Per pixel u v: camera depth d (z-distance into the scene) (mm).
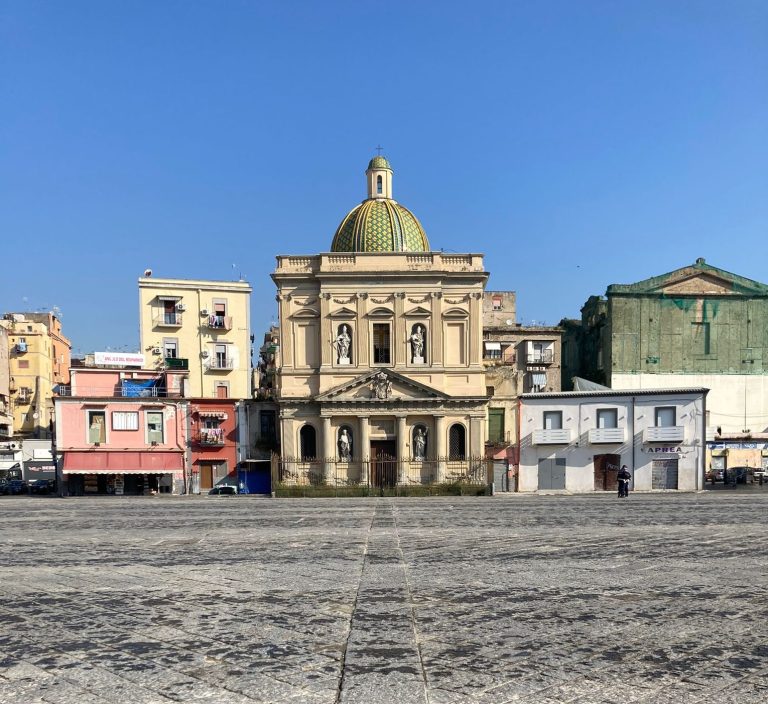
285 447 58375
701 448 55281
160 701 9258
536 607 13953
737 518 30484
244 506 40250
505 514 33312
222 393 71312
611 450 56531
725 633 12125
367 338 58875
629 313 72312
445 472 57250
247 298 72812
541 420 57906
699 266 72812
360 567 18406
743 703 9078
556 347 74750
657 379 71938
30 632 12562
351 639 11781
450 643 11547
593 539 23703
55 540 24797
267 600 14703
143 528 28312
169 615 13586
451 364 58969
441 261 59312
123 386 57875
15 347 81750
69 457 55156
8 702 9297
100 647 11594
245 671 10320
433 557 20031
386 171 66500
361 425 57656
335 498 48750
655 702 9094
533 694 9336
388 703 9031
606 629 12359
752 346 72500
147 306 70062
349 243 63281
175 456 57062
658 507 37031
